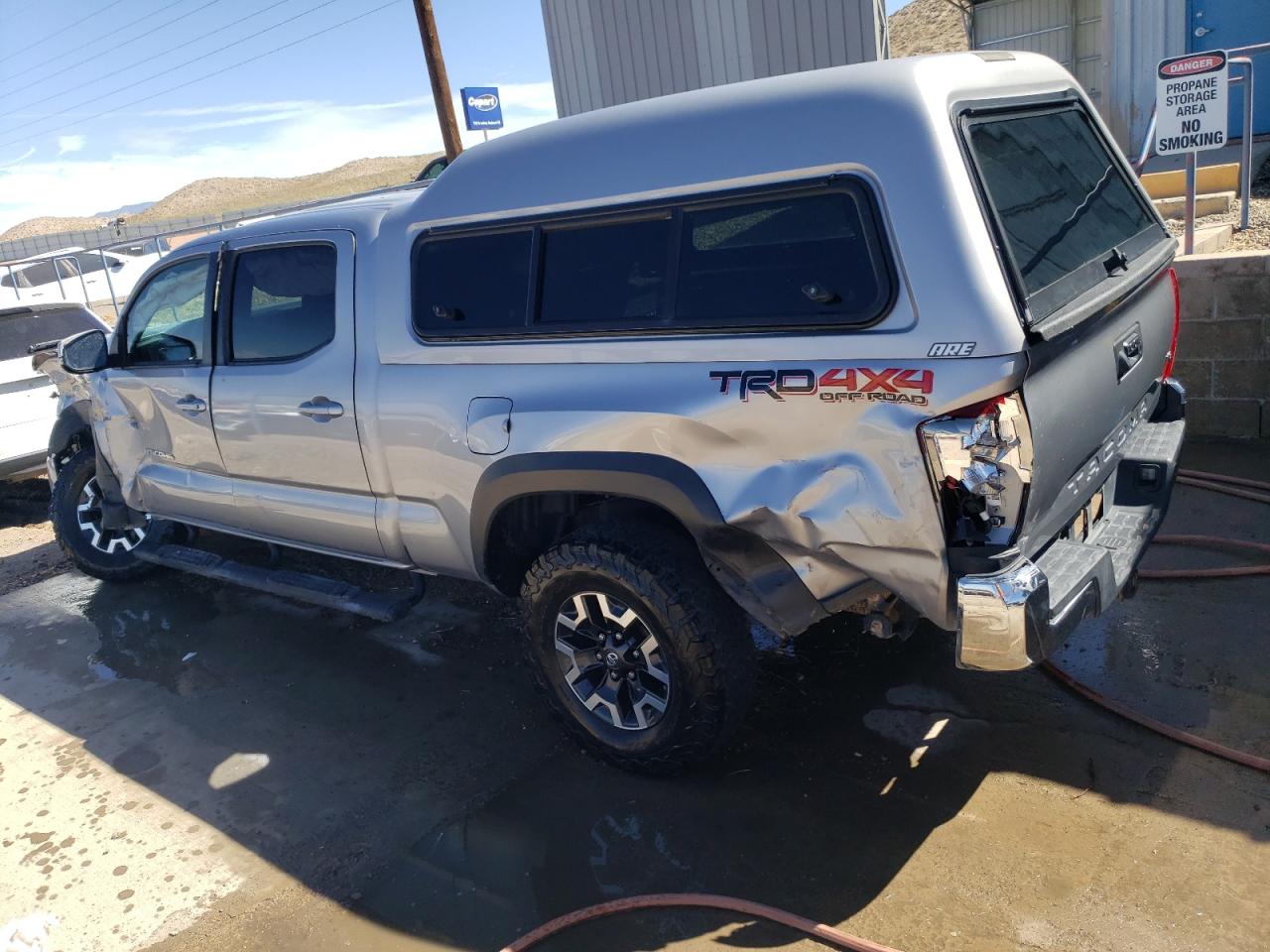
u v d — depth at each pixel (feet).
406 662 14.35
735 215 8.75
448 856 10.02
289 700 13.71
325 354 12.32
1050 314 7.95
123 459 16.58
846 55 35.37
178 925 9.57
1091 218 9.80
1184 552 13.88
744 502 8.89
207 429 14.43
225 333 13.91
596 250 9.76
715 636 9.57
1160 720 10.46
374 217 11.95
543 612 10.68
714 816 10.05
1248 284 16.74
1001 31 41.70
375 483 12.21
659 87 39.88
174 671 15.11
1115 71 35.68
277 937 9.24
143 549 17.35
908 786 10.08
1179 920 8.00
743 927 8.59
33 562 21.40
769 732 11.31
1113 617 12.51
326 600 13.65
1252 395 17.26
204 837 10.90
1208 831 8.89
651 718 10.38
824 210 8.23
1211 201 25.66
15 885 10.53
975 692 11.51
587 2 40.63
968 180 7.78
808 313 8.36
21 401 24.32
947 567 8.11
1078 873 8.64
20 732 13.84
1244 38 32.73
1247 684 10.83
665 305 9.26
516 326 10.36
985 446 7.54
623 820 10.20
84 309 26.63
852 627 13.32
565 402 9.91
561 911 9.06
